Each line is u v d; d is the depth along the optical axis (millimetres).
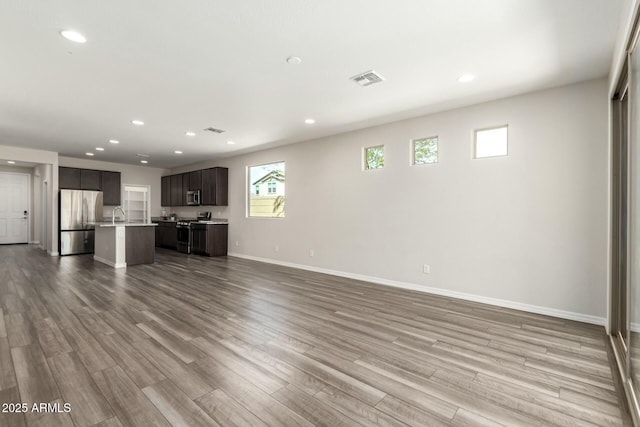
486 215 3859
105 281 4805
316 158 5824
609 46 2582
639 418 1595
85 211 7793
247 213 7387
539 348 2584
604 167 3154
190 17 2225
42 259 6824
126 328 2912
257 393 1908
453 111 4129
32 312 3320
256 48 2646
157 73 3113
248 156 7316
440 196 4238
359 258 5145
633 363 1914
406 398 1881
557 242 3400
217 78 3225
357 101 3861
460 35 2445
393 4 2084
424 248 4387
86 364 2230
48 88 3480
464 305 3752
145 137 5781
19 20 2240
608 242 2949
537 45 2580
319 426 1626
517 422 1681
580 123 3273
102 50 2672
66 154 7625
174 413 1711
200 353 2426
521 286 3609
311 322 3125
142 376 2082
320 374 2139
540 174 3498
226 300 3873
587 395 1937
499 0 2033
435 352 2492
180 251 8477
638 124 1886
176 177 9188
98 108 4152
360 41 2535
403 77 3193
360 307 3639
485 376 2141
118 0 2031
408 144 4566
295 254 6215
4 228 9328
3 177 9289
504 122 3730
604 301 3146
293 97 3750
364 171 5094
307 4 2082
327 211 5629
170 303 3715
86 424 1610
